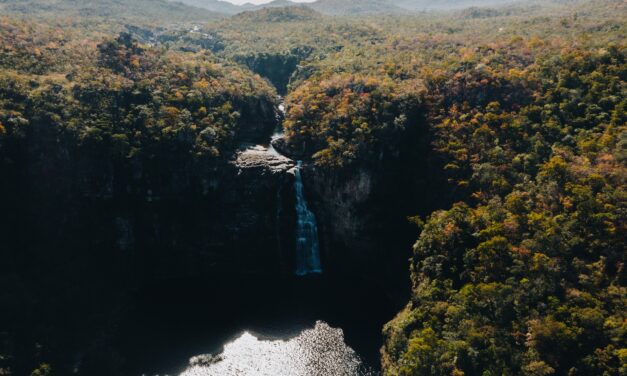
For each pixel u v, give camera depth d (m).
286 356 69.31
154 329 75.19
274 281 92.00
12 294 71.31
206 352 70.12
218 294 86.50
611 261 57.75
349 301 84.44
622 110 76.94
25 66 92.38
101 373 65.50
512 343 54.59
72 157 82.88
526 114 86.44
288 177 95.62
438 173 86.56
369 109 97.88
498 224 67.12
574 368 49.38
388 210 92.81
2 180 77.06
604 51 89.56
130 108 93.25
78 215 84.56
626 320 50.19
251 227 95.38
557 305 54.94
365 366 67.19
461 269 67.69
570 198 65.44
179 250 92.75
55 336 69.31
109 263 87.06
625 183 64.94
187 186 91.88
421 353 55.78
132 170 87.12
